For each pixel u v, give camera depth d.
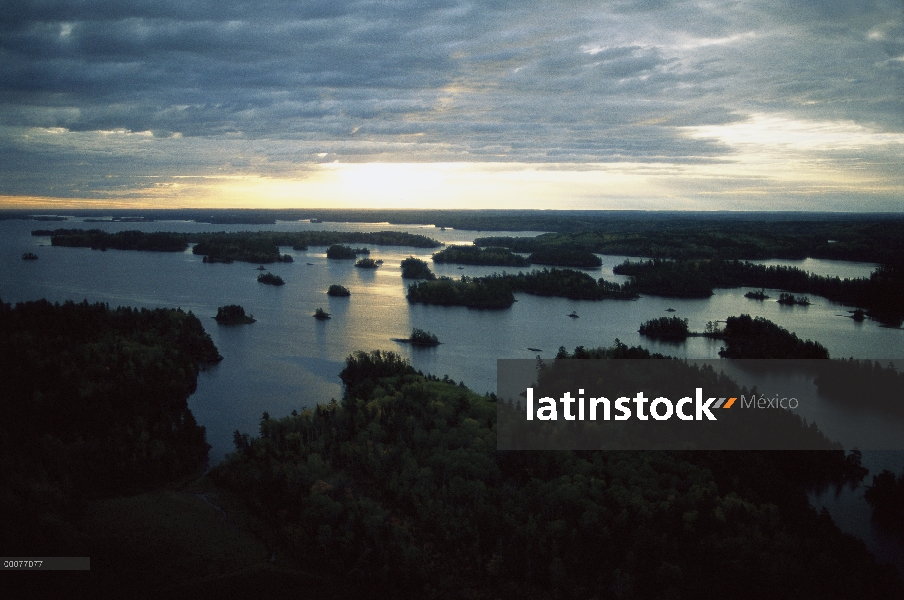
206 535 80.19
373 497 87.44
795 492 88.44
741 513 78.50
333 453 97.81
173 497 89.50
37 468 89.38
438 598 70.19
